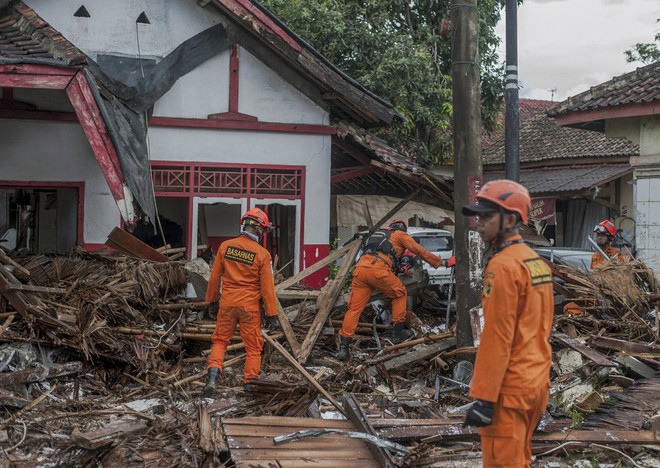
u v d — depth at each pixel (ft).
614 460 19.06
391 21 69.97
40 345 25.30
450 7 27.91
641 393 21.86
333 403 22.15
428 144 72.49
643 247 44.29
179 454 18.76
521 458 13.73
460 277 27.50
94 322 26.61
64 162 37.24
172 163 39.14
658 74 45.14
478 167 27.50
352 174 42.80
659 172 43.45
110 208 37.86
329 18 64.34
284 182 40.88
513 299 13.37
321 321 31.07
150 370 26.66
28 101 36.63
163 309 30.17
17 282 25.67
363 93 39.70
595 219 69.72
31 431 20.63
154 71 38.17
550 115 46.50
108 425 20.45
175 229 44.91
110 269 31.12
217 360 25.21
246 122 39.99
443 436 19.67
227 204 42.11
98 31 38.32
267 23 37.93
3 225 48.21
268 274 25.23
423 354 27.78
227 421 20.07
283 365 29.27
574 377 23.40
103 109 30.68
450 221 47.60
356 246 34.96
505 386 13.53
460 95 27.48
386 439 19.44
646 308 28.58
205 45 39.34
